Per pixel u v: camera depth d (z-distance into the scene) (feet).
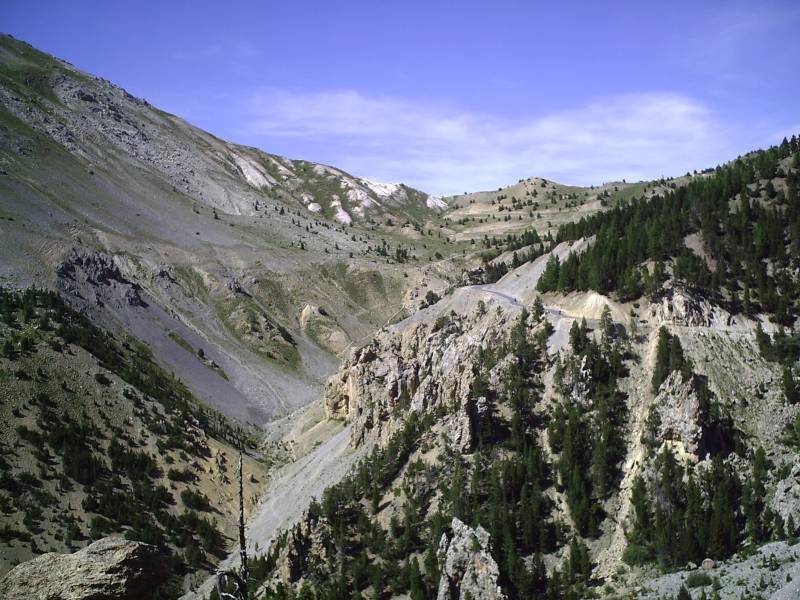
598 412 410.11
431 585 343.46
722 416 398.01
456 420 423.23
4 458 505.25
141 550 116.16
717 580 307.37
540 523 366.22
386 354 634.84
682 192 597.11
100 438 570.46
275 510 535.19
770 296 469.57
